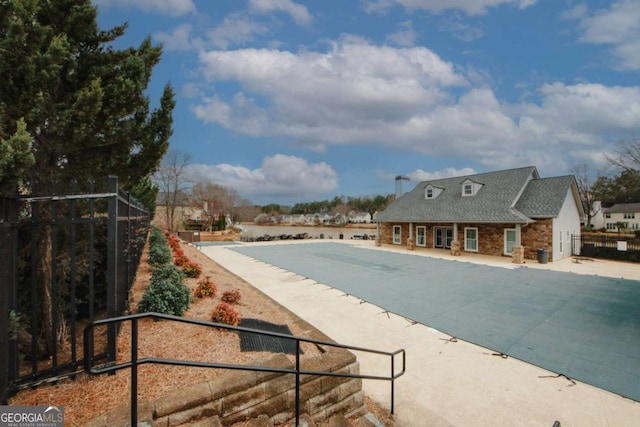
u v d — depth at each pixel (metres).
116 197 3.29
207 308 5.73
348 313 7.52
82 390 2.95
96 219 3.25
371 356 5.34
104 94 4.76
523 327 6.64
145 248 11.09
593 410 3.86
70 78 4.89
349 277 11.67
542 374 4.73
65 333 5.26
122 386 3.04
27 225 3.00
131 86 4.99
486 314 7.48
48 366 4.21
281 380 3.46
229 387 3.05
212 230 39.72
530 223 16.52
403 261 15.80
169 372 3.34
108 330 3.24
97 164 5.77
